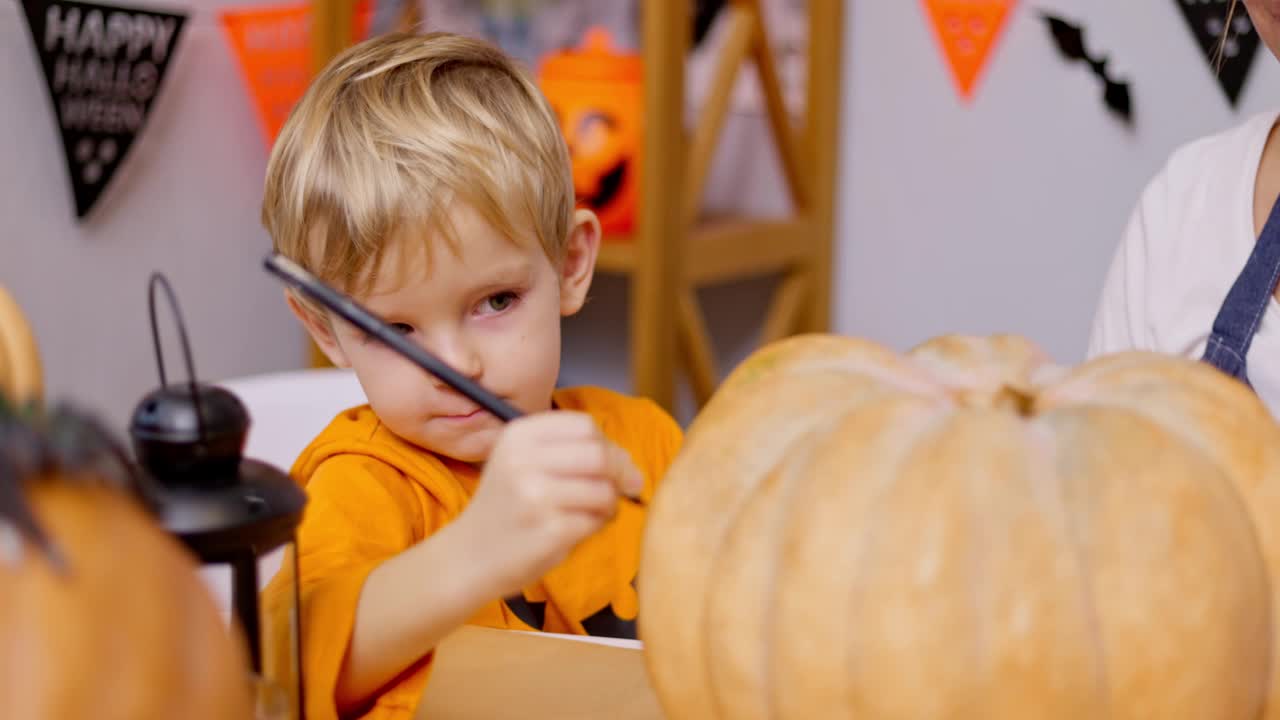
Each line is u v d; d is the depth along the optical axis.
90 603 0.28
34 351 0.58
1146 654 0.38
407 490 0.78
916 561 0.39
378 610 0.54
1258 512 0.42
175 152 1.85
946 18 1.71
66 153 1.70
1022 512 0.39
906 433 0.42
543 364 0.80
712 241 1.68
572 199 0.86
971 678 0.38
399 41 0.86
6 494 0.28
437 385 0.76
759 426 0.46
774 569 0.42
